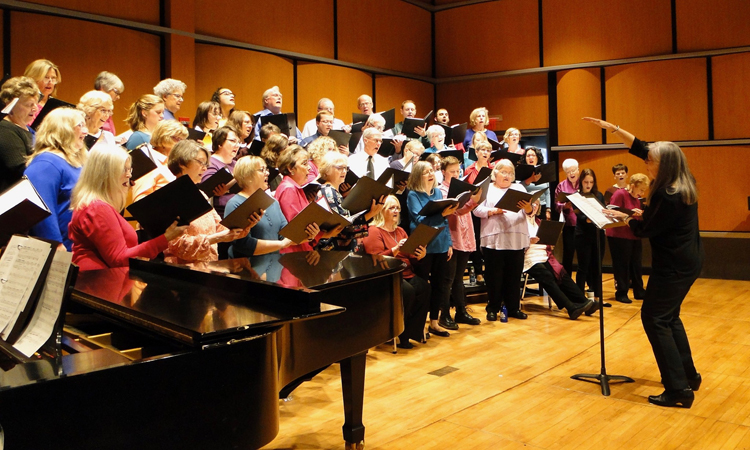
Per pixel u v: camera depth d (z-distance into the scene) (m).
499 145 6.64
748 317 5.70
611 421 3.22
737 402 3.49
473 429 3.11
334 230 3.38
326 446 2.90
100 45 5.81
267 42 7.45
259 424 1.68
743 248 8.12
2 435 1.25
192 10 6.50
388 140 5.48
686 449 2.87
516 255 5.60
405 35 9.69
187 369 1.53
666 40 8.58
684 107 8.46
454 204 4.50
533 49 9.45
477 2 9.87
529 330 5.27
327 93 8.26
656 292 3.46
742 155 8.15
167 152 3.57
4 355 1.53
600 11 8.94
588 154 9.07
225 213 3.33
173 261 3.06
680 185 3.30
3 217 2.09
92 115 3.57
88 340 1.96
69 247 2.89
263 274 2.45
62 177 2.84
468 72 10.00
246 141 5.11
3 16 5.20
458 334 5.13
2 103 3.15
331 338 2.34
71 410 1.34
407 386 3.80
